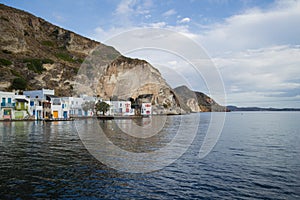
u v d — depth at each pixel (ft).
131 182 35.32
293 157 52.65
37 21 384.68
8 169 40.40
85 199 29.22
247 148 64.08
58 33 380.99
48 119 175.63
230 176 38.73
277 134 101.81
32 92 206.18
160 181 36.01
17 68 237.86
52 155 51.39
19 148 59.57
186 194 31.22
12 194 30.17
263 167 44.24
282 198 30.25
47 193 30.68
